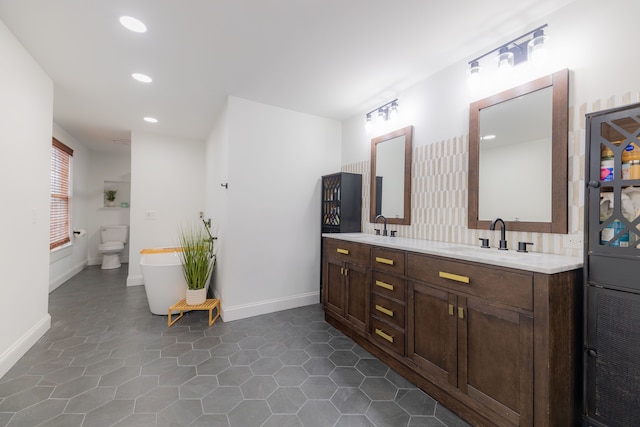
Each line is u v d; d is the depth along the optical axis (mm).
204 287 2961
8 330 1935
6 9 1640
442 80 2322
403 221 2621
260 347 2299
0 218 1843
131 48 2051
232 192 2902
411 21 1756
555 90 1623
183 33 1879
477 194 2020
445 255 1601
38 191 2326
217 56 2160
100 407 1557
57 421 1443
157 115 3461
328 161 3533
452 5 1615
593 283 1243
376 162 2998
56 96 2885
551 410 1185
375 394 1709
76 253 4871
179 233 4410
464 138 2139
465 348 1491
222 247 3051
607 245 1204
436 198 2344
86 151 5266
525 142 1768
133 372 1907
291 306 3266
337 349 2275
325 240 2840
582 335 1293
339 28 1832
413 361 1790
